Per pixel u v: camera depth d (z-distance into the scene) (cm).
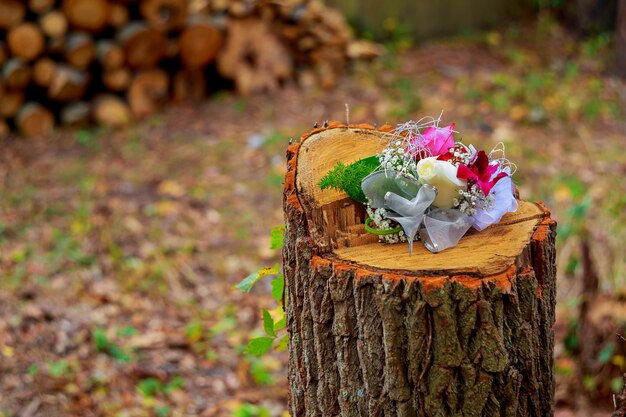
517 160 657
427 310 206
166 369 428
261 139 708
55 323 452
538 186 606
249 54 812
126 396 404
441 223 221
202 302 492
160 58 773
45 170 665
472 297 204
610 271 450
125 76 761
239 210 600
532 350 216
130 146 710
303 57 838
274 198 618
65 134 739
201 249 546
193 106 794
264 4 800
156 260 528
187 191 625
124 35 743
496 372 211
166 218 581
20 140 727
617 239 497
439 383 210
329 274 216
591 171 643
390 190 226
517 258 215
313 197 232
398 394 213
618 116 779
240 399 408
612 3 1038
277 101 796
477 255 216
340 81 836
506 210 231
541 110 766
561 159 667
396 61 899
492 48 977
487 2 1042
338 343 220
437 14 998
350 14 945
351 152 251
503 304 210
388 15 966
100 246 537
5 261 513
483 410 214
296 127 736
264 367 432
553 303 237
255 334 459
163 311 481
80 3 717
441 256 217
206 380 424
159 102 786
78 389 402
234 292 501
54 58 739
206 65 805
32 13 716
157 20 756
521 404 221
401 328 210
